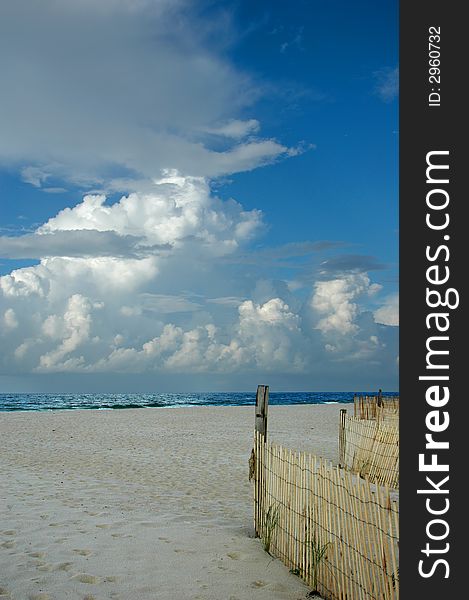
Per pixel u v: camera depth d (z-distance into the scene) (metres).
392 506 3.53
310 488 4.63
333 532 4.19
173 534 5.95
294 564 4.85
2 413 28.80
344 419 10.52
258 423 7.33
